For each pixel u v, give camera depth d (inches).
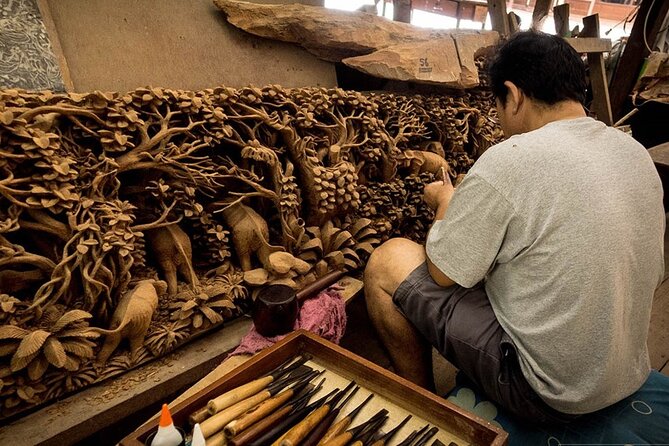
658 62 131.1
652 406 38.3
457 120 77.5
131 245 40.0
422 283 44.7
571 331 32.9
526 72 37.9
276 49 63.3
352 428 33.4
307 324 46.3
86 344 37.6
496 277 39.5
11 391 34.9
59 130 38.7
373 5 88.1
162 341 42.7
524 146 34.7
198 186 46.9
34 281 38.7
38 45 42.4
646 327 36.3
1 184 33.8
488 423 31.7
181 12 54.5
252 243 50.8
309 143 55.9
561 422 37.1
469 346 40.3
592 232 31.8
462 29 83.4
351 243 59.9
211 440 29.9
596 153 33.9
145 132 42.1
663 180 102.0
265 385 35.4
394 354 52.3
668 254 102.4
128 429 50.0
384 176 67.5
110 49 48.2
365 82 80.3
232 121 50.1
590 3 189.3
